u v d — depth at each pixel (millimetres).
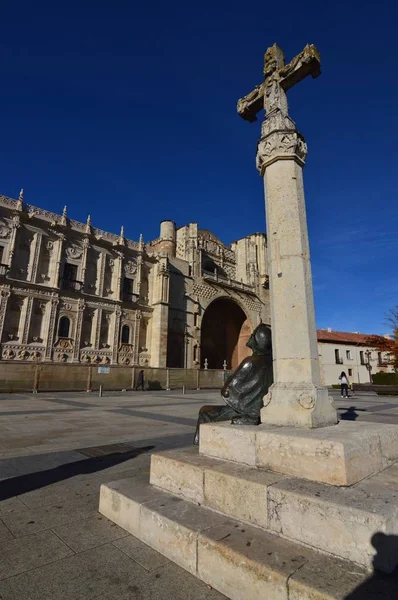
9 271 30812
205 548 2496
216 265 54656
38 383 23531
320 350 45438
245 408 4453
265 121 5297
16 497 4121
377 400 20625
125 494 3465
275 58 5602
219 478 3037
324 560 2209
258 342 4949
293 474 2959
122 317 38531
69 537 3148
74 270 35688
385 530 2084
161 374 30734
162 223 50562
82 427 9211
